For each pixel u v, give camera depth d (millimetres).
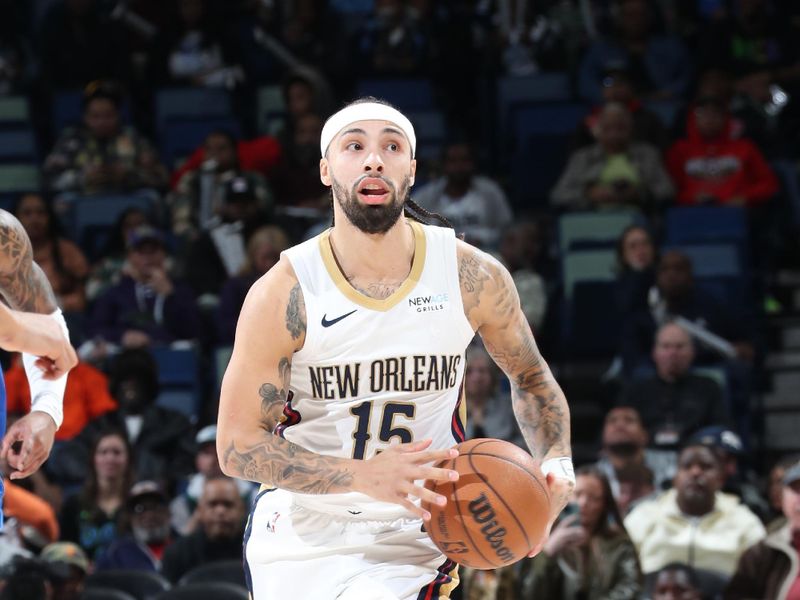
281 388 10352
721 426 24312
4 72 37812
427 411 10547
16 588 15578
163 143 35000
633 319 27125
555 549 18641
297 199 32562
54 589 17938
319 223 30938
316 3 37688
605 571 18641
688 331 26672
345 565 10672
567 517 19016
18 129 35594
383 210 10203
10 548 17859
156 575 19031
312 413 10547
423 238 10625
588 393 28203
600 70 35562
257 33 38000
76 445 23953
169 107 36250
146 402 24688
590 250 29438
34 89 37906
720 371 25609
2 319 10078
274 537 10883
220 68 37406
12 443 10469
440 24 37750
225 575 18875
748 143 32219
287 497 10930
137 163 33250
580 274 29094
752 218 31703
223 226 29828
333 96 36938
